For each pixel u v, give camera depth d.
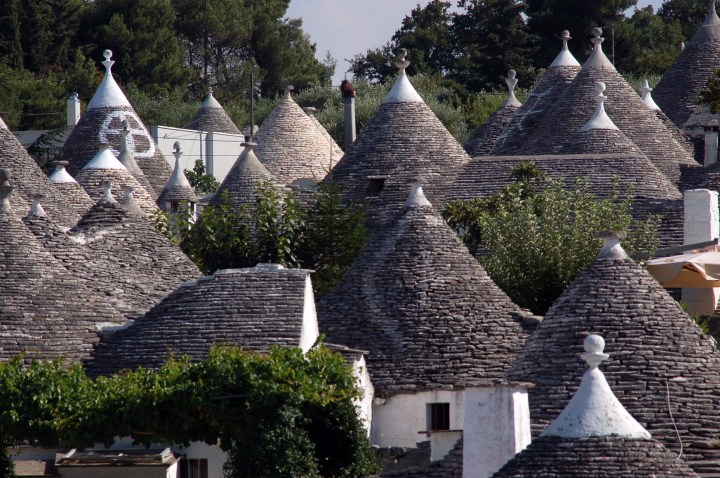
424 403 107.44
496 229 135.00
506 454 76.81
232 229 147.25
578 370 86.94
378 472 96.69
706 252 128.25
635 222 139.62
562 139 170.75
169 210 178.38
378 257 115.50
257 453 91.12
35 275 107.94
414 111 157.50
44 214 120.00
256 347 101.50
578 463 69.25
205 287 106.81
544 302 131.38
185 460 95.62
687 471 69.25
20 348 103.25
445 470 81.69
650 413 84.75
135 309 112.56
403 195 152.38
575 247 132.62
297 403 92.06
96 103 191.75
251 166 159.38
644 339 88.38
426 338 110.06
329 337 111.25
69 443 93.56
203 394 92.12
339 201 148.88
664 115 187.25
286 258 145.00
